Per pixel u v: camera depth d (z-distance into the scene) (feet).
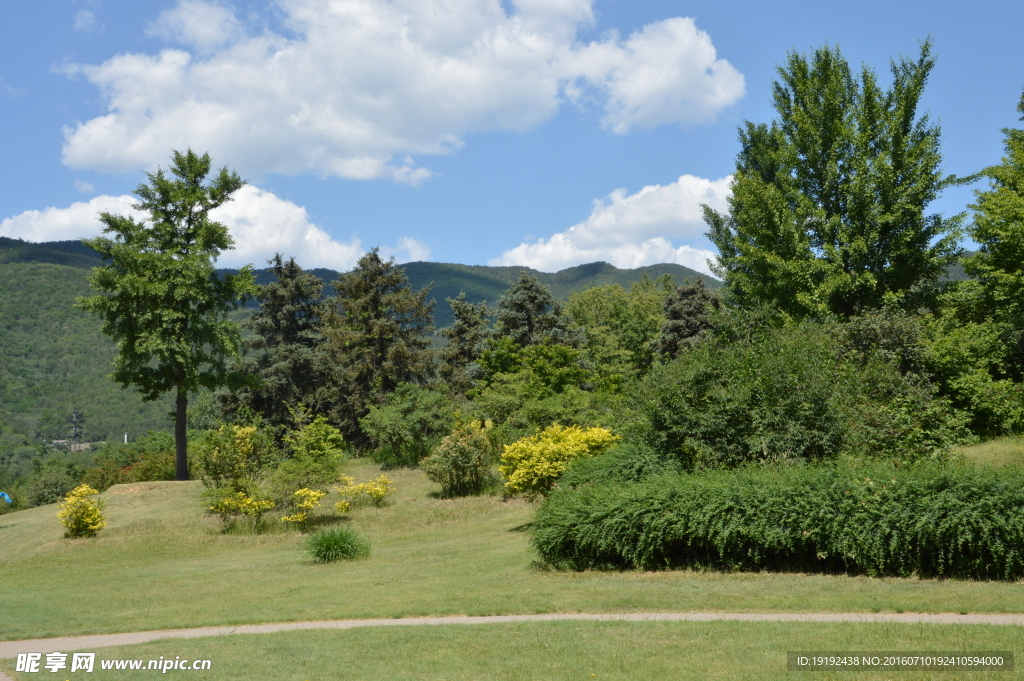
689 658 23.20
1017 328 76.43
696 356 50.24
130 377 105.09
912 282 91.04
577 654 24.53
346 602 38.45
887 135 90.38
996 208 78.33
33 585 56.18
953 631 24.47
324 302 157.58
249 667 25.41
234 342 108.47
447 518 74.69
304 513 73.72
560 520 43.06
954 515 32.96
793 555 37.52
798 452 44.19
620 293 238.07
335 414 143.02
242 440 77.82
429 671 23.68
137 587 51.21
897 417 46.32
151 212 104.12
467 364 163.32
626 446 51.13
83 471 175.52
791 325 58.08
